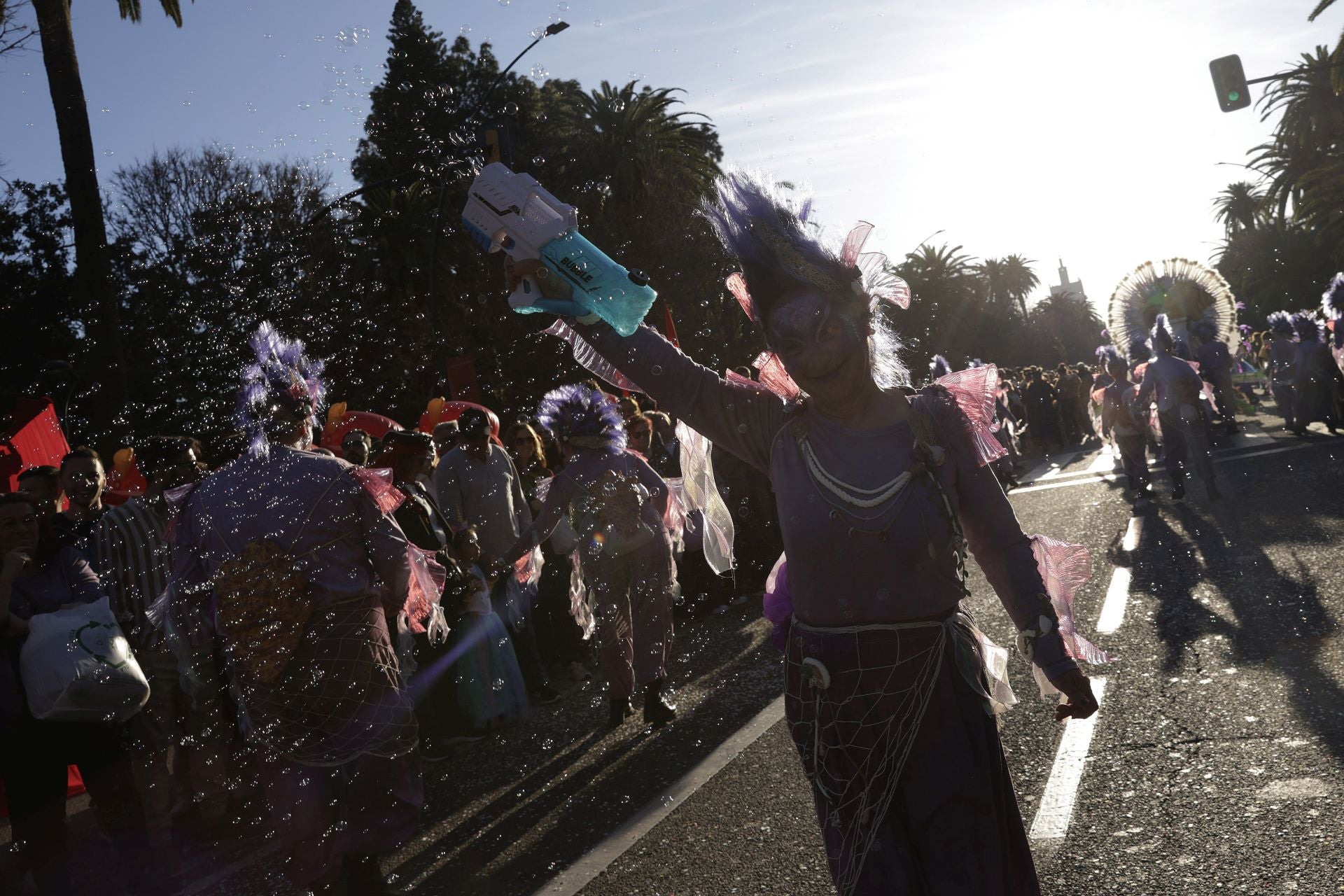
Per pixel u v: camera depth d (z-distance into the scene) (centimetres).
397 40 1923
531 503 715
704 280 1389
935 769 207
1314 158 5009
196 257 2303
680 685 609
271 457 334
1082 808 355
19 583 399
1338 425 1509
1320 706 416
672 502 579
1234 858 305
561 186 2252
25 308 2295
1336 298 1479
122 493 541
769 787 414
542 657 721
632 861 360
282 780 321
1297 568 668
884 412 214
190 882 393
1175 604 623
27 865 409
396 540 340
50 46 1454
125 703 394
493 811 434
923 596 209
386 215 2047
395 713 332
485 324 2041
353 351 2103
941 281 5975
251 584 319
